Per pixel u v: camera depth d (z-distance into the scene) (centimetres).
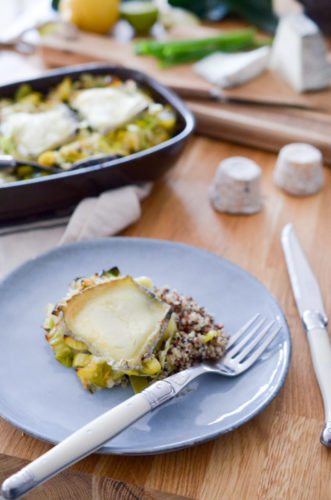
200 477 69
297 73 110
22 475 61
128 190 91
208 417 70
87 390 71
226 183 94
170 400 70
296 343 79
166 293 77
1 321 76
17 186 84
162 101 100
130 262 83
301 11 135
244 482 68
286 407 73
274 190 99
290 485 68
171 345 73
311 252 90
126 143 95
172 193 97
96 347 71
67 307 72
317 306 81
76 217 88
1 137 96
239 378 73
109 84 104
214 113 106
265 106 109
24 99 101
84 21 121
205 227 92
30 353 74
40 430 67
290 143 104
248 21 132
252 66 111
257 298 79
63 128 95
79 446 63
